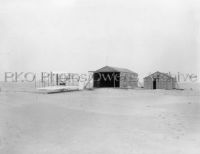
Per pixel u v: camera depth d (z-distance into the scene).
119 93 35.53
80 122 14.62
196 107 20.75
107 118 15.91
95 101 25.06
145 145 10.16
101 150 9.57
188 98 28.67
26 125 13.79
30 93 33.84
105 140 10.95
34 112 17.84
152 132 12.34
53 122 14.61
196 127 13.33
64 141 10.87
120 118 15.90
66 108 20.02
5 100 24.41
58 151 9.52
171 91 41.62
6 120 14.79
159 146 10.02
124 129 12.87
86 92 37.25
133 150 9.52
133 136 11.55
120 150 9.53
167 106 21.52
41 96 29.83
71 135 11.79
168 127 13.35
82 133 12.08
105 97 29.52
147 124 14.14
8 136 11.56
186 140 10.84
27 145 10.31
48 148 9.87
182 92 39.53
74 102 24.09
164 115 16.97
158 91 40.44
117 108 20.28
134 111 18.75
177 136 11.50
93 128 13.19
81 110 19.06
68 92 37.59
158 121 14.90
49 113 17.55
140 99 27.48
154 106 21.58
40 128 13.09
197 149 9.58
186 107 20.77
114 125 13.88
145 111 18.78
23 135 11.83
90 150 9.58
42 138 11.30
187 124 14.06
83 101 24.88
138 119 15.59
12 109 18.81
